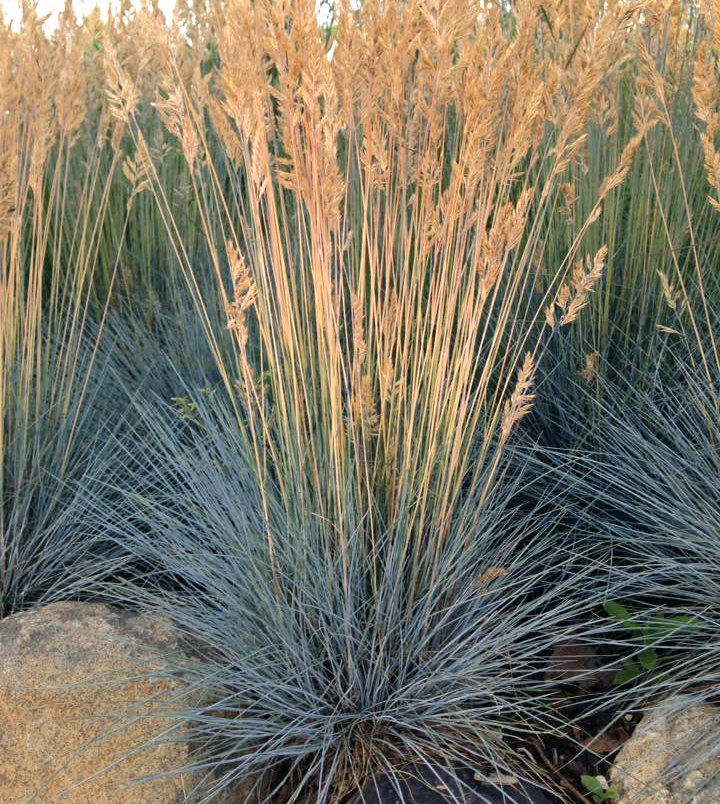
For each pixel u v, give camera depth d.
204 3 4.57
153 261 4.29
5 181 2.73
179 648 2.50
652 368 3.18
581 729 2.37
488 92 2.14
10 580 2.85
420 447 2.50
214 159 4.23
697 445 2.89
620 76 3.00
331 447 2.34
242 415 3.24
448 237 2.27
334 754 2.29
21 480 2.92
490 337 3.23
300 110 2.29
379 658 2.28
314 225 2.22
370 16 2.28
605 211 3.16
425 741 2.23
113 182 4.21
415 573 2.40
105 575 2.79
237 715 2.39
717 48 2.26
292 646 2.34
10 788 2.30
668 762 2.07
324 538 2.37
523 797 2.12
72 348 3.50
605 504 2.97
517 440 3.18
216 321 3.62
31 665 2.44
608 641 2.33
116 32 4.39
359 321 2.20
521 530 2.97
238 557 2.51
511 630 2.35
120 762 2.27
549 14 2.52
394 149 2.54
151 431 3.13
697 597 2.45
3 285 2.89
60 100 3.26
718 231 3.20
